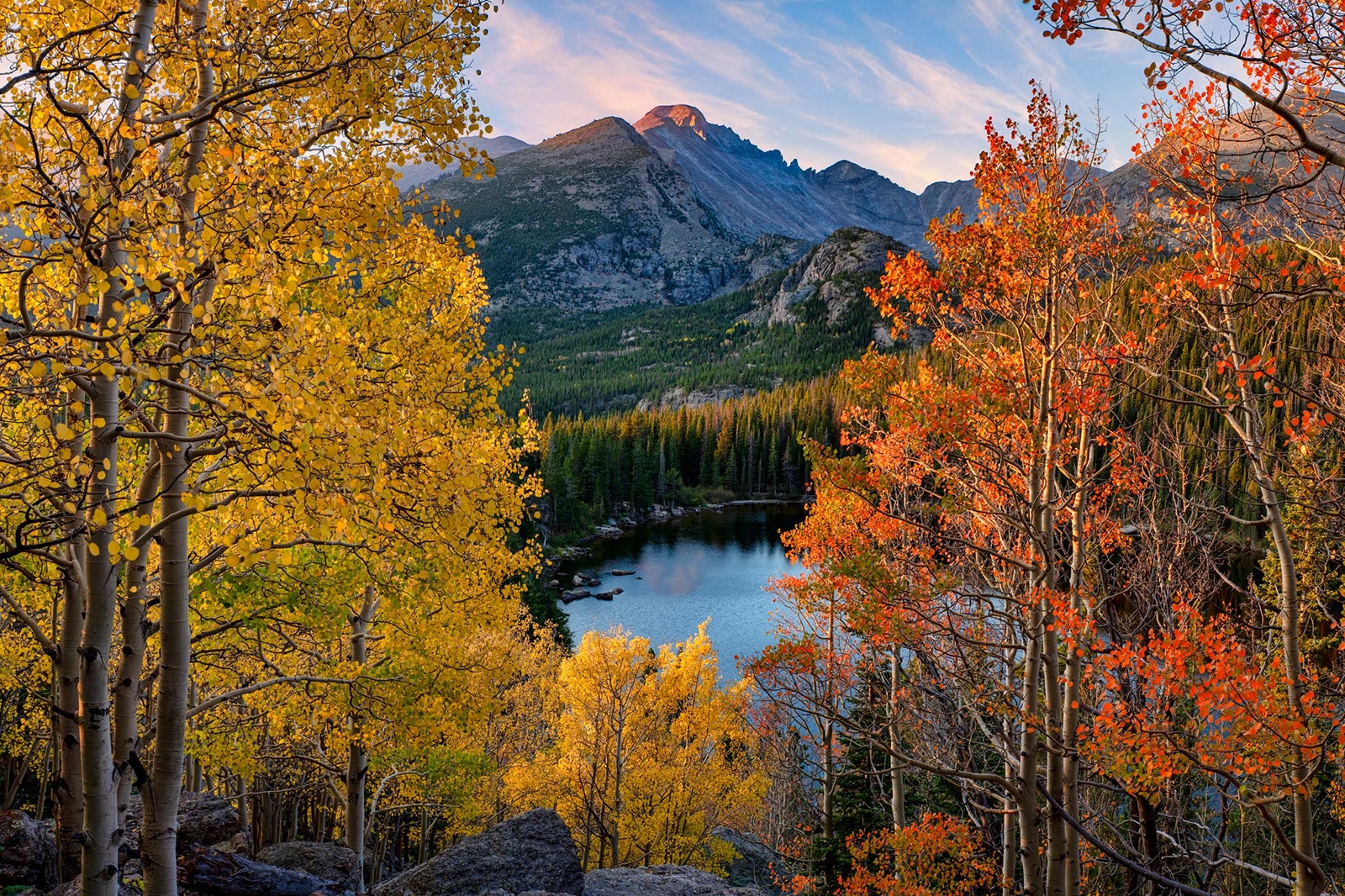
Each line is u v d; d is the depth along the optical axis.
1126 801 11.55
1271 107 3.99
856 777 15.11
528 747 24.08
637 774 19.91
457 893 9.66
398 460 4.73
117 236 4.45
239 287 4.46
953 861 10.23
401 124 5.53
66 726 5.71
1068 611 7.03
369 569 8.28
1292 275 5.33
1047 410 7.88
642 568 62.31
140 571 6.06
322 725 10.20
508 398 181.00
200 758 10.54
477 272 8.90
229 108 5.18
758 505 100.62
